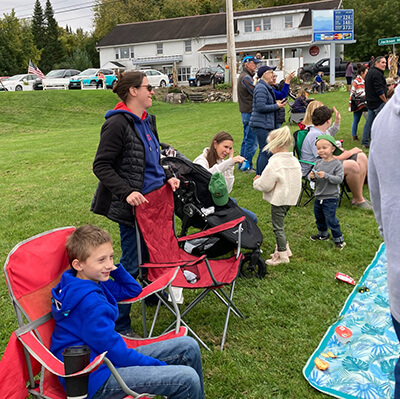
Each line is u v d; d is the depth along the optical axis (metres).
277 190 4.39
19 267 2.26
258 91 6.65
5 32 58.09
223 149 4.95
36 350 2.06
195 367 2.49
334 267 4.50
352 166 5.94
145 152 3.37
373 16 50.28
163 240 3.60
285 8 42.03
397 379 1.98
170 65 46.19
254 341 3.35
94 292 2.28
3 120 20.77
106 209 3.34
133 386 2.20
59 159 11.23
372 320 3.49
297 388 2.84
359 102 9.70
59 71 33.16
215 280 3.29
